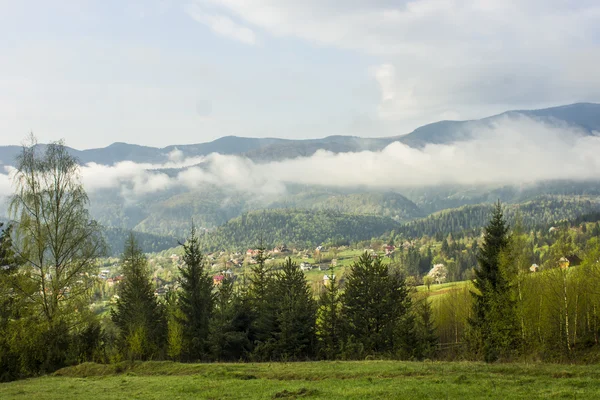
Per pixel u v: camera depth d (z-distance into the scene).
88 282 46.06
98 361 42.19
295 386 25.94
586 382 23.09
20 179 43.81
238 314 55.53
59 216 44.50
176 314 55.78
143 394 25.89
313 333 57.03
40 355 39.94
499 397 20.36
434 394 21.48
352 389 23.73
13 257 49.47
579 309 56.75
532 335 48.84
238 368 34.16
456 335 75.69
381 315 63.03
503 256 48.50
